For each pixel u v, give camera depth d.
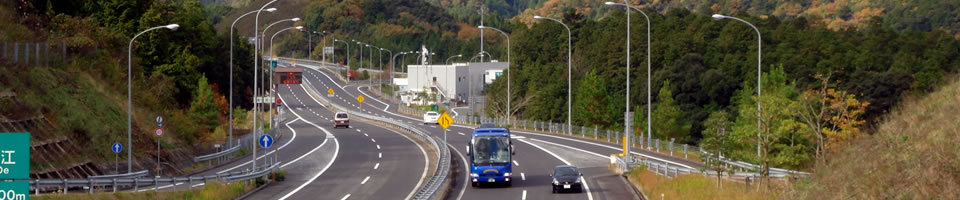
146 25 75.94
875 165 30.34
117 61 68.31
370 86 167.88
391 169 51.44
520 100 103.88
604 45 106.81
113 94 60.41
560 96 99.00
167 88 73.19
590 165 53.12
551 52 126.69
